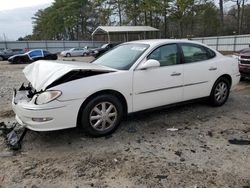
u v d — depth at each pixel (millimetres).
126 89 4141
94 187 2885
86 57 34812
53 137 4102
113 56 4816
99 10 56906
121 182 2961
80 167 3273
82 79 3814
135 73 4215
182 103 4941
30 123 3635
